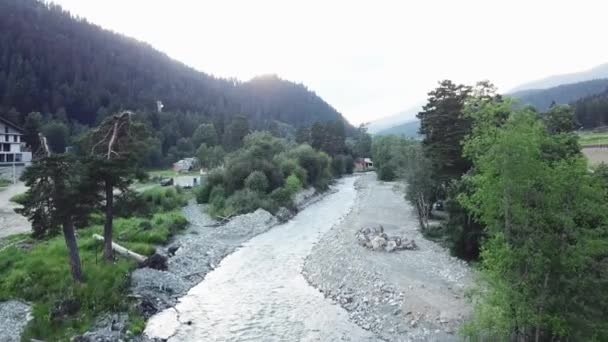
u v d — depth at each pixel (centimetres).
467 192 2964
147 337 2150
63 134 9488
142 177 3141
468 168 4078
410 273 2920
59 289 2431
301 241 4444
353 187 9706
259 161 6738
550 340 1673
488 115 1759
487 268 1833
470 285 2639
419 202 4325
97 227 3869
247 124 12575
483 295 1748
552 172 1523
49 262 2745
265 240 4497
